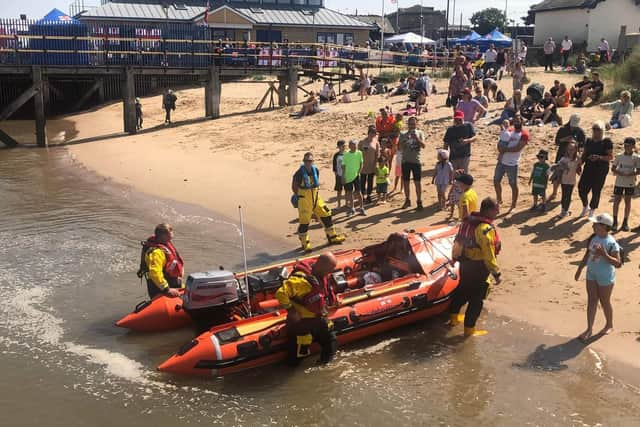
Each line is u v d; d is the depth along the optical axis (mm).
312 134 21156
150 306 8508
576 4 37375
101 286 10156
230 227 13430
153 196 16328
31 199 16188
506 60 27984
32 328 8672
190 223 13820
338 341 7844
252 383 7246
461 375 7289
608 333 7980
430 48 44812
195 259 11406
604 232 7648
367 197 14180
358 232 12383
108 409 6762
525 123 17406
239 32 46625
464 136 12711
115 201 15938
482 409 6609
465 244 8031
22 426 6465
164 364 7336
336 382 7223
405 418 6508
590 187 11336
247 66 28922
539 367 7367
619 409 6508
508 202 12945
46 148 25062
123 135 26531
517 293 9312
